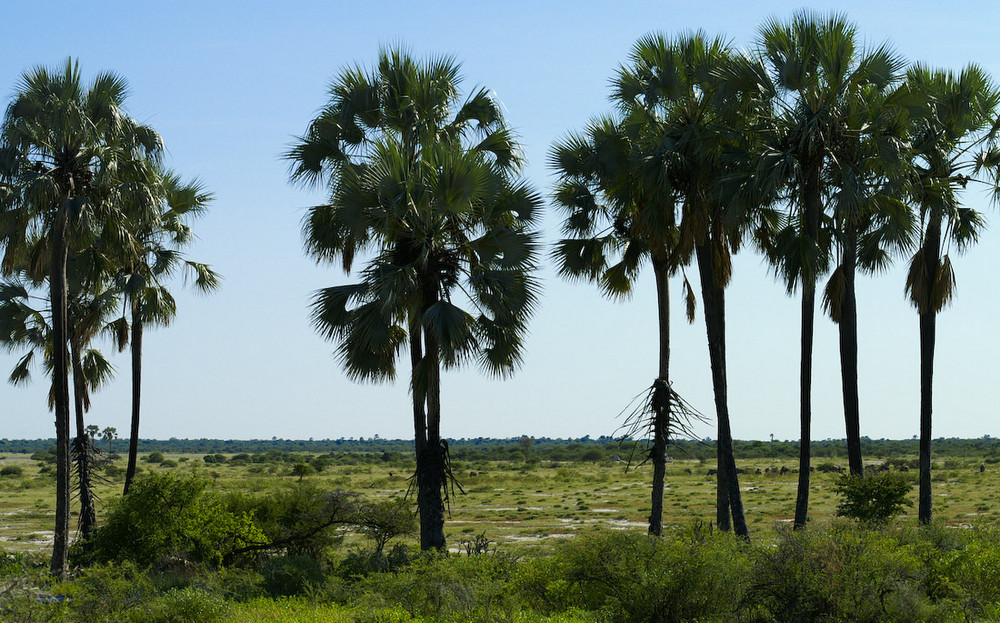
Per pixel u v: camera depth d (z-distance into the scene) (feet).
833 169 65.98
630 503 165.89
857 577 40.19
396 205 63.57
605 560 43.62
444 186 64.23
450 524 131.44
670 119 70.44
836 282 75.61
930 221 75.51
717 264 74.08
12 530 126.72
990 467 267.80
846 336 75.46
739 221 66.03
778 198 68.39
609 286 80.59
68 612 46.19
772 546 44.83
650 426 70.69
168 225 94.68
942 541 49.26
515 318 67.21
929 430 75.51
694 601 40.98
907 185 66.54
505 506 167.63
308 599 56.90
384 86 71.20
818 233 66.44
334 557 79.25
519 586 45.34
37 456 523.29
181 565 66.23
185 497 70.28
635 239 78.79
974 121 74.69
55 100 67.31
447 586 44.80
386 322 64.03
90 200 68.33
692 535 47.60
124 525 69.10
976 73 73.82
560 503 173.68
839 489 74.33
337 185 67.56
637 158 67.92
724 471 71.05
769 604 41.06
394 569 66.80
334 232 71.92
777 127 66.03
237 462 454.81
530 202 69.26
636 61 70.08
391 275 63.36
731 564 41.78
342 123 71.51
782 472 252.01
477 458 477.77
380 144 65.82
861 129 64.13
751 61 64.18
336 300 65.16
